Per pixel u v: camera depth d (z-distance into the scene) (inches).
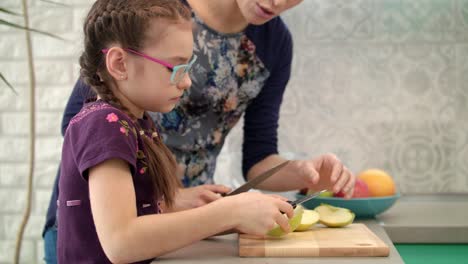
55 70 77.6
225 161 77.2
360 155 76.8
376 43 75.8
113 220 34.9
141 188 39.5
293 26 76.5
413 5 75.1
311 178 52.8
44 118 77.9
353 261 35.5
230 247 40.2
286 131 77.4
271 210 37.3
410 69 75.7
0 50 77.3
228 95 57.1
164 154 42.6
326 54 76.4
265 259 36.3
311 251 36.8
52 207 50.3
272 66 60.2
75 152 36.9
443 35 75.0
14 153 78.5
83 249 38.4
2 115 77.9
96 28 41.1
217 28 54.2
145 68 39.5
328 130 76.9
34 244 78.2
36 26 77.2
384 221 59.2
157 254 35.6
